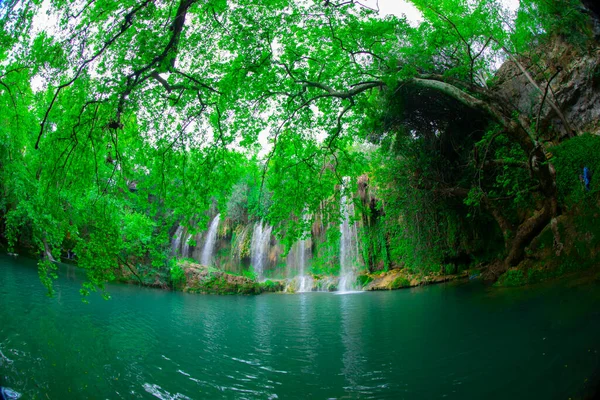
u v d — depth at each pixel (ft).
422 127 47.93
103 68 21.58
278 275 79.77
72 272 60.75
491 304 29.89
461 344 21.56
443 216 53.26
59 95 23.06
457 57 42.68
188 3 20.11
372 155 52.90
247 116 33.81
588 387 12.98
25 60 20.76
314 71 34.86
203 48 26.27
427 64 36.73
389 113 43.24
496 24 38.37
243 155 33.53
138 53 20.77
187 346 25.41
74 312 32.17
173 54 21.45
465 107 42.63
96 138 22.31
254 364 21.66
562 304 24.23
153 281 63.26
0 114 29.73
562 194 33.63
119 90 20.95
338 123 37.01
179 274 63.41
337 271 71.36
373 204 67.41
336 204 37.04
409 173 47.47
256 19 26.96
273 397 16.87
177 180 29.73
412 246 50.06
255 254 84.84
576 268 29.96
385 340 25.12
